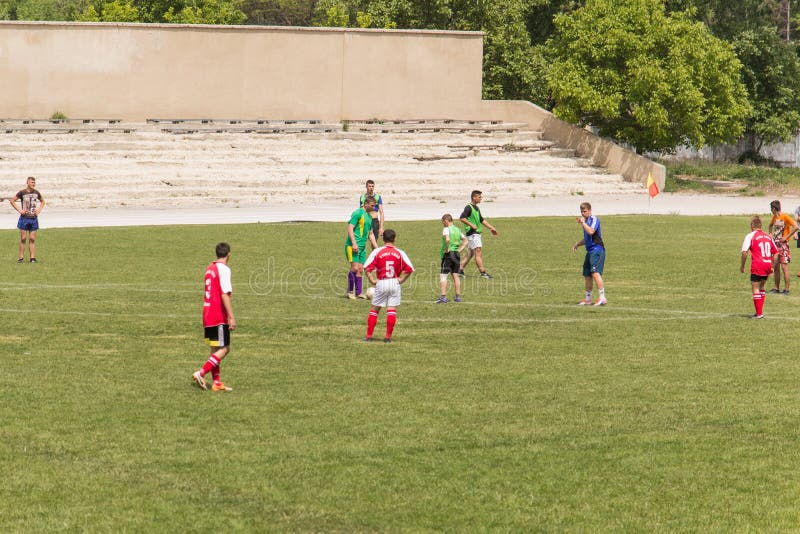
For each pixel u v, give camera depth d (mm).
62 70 197250
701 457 34281
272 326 61125
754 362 50812
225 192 169250
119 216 142500
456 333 59438
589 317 65312
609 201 177375
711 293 76500
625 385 45312
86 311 65562
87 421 38188
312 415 39469
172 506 29188
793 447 35469
